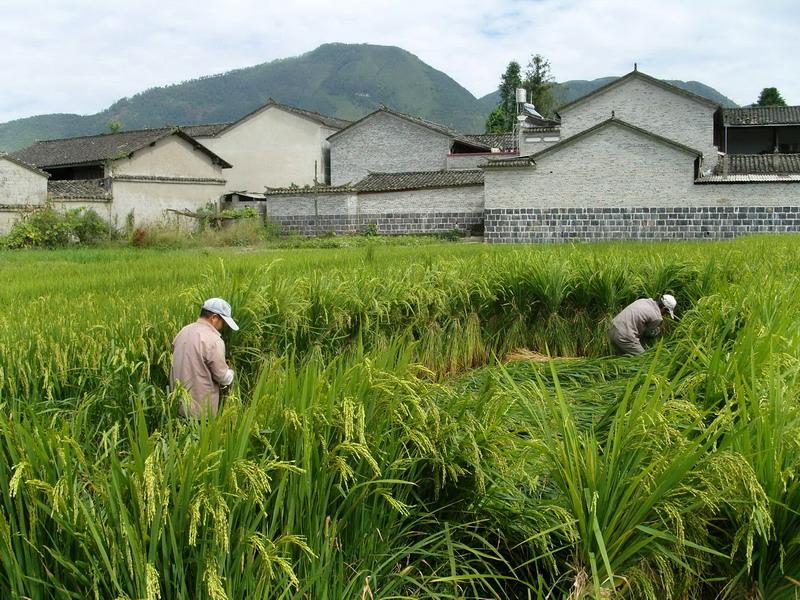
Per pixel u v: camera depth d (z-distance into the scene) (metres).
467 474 3.89
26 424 3.24
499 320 10.27
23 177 33.78
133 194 37.94
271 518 3.28
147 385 5.23
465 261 11.80
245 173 46.16
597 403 5.39
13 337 5.67
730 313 6.35
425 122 42.84
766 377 4.26
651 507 3.49
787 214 29.39
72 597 2.84
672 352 6.32
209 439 3.13
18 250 29.47
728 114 41.62
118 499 2.76
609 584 3.45
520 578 3.94
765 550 3.62
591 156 31.23
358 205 36.75
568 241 31.70
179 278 12.23
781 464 3.61
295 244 33.19
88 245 32.47
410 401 3.90
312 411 3.52
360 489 3.56
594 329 10.17
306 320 7.75
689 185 30.30
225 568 2.98
